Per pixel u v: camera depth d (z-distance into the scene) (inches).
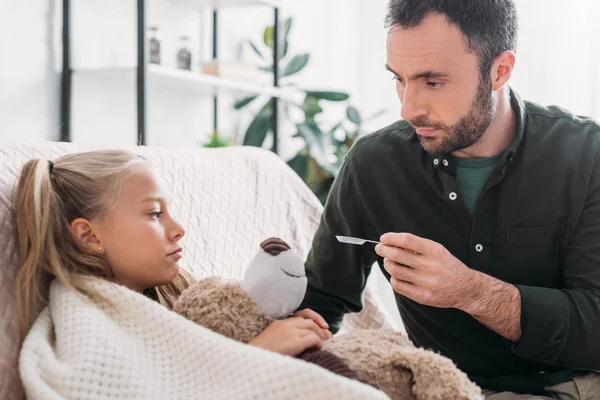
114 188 39.4
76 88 82.6
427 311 51.1
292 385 29.1
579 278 46.8
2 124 74.1
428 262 41.2
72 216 39.4
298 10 125.3
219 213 57.2
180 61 90.6
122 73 82.7
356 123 114.5
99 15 85.7
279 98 106.8
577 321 44.0
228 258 56.7
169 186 53.3
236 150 63.7
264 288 34.3
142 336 34.4
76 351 32.2
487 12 45.1
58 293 36.5
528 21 97.2
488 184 48.7
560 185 48.3
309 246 65.9
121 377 31.7
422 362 31.7
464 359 51.0
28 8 76.5
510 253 48.9
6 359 36.6
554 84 96.2
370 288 63.9
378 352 33.4
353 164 54.1
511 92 50.6
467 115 45.9
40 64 78.3
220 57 108.8
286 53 115.5
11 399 36.4
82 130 83.7
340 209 54.2
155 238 39.4
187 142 101.3
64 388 31.0
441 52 43.9
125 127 89.9
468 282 42.1
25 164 40.0
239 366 30.7
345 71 131.9
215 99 106.7
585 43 94.3
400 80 47.4
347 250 54.4
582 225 47.8
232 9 111.4
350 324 63.2
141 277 39.8
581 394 46.3
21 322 37.0
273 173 65.1
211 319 34.2
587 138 49.6
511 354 49.2
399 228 52.1
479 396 31.9
